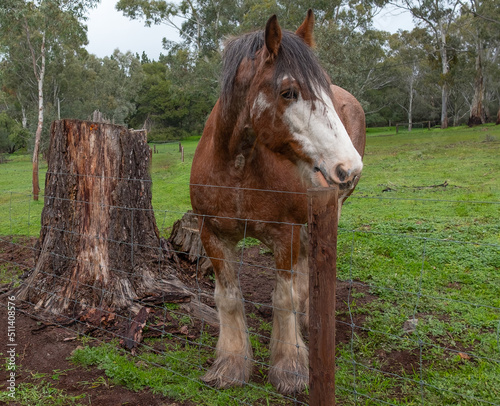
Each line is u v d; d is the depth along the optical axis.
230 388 2.69
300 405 2.49
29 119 39.50
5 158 35.94
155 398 2.56
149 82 58.84
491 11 35.84
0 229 7.64
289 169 2.63
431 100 56.41
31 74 33.25
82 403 2.50
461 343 3.07
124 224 3.84
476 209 7.24
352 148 2.15
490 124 41.09
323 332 1.80
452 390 2.48
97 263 3.72
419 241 5.41
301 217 2.77
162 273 3.98
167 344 3.22
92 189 3.77
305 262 3.61
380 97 54.88
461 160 15.38
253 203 2.61
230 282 2.84
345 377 2.68
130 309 3.54
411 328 3.28
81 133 3.78
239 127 2.45
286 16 27.58
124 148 3.86
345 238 5.81
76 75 36.94
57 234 3.83
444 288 4.04
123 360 2.91
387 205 8.23
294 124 2.20
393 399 2.46
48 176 3.97
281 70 2.18
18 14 18.17
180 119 59.19
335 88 4.30
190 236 4.70
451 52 41.56
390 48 47.00
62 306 3.61
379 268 4.65
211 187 2.67
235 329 2.86
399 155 19.12
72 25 19.86
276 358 2.78
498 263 4.54
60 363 2.95
